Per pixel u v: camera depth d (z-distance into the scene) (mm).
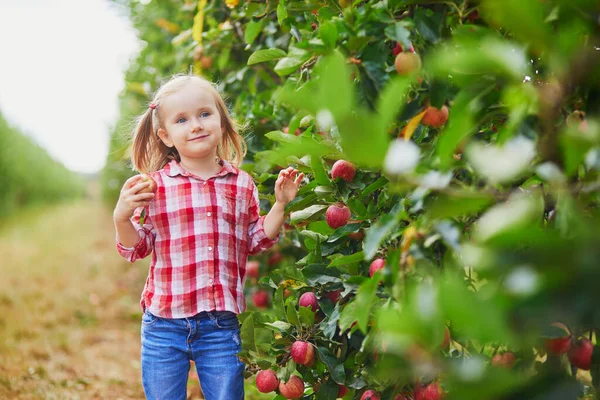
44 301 6125
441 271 1149
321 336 1685
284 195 1929
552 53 931
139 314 5695
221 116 2248
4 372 3734
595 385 1258
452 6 1356
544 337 1098
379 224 1154
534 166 1056
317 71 1397
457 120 964
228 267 1997
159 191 2002
